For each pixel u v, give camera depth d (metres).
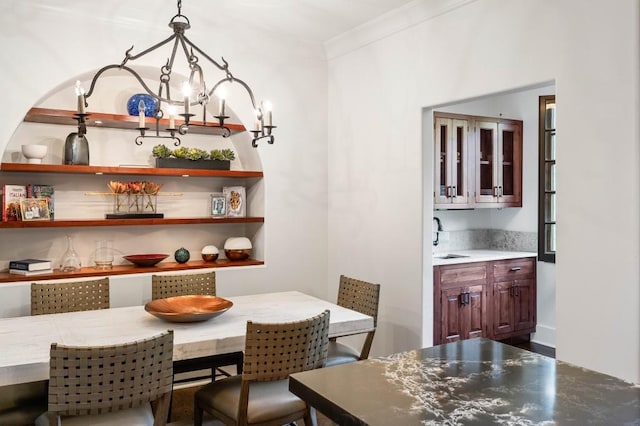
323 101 4.59
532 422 1.23
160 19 3.77
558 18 2.74
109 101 4.03
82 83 3.88
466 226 5.44
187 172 4.03
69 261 3.80
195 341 2.40
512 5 2.98
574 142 2.67
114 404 1.99
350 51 4.30
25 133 3.79
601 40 2.55
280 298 3.43
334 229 4.56
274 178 4.36
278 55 4.35
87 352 1.90
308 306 3.18
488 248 5.51
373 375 1.56
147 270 3.86
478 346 1.88
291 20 3.89
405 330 3.80
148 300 3.84
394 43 3.85
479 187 5.00
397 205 3.86
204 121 2.83
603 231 2.55
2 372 2.05
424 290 3.68
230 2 3.54
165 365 2.10
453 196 4.81
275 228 4.37
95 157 4.03
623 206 2.47
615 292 2.51
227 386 2.55
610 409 1.30
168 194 4.32
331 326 2.77
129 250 4.20
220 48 4.10
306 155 4.51
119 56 3.73
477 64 3.21
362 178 4.21
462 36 3.30
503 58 3.04
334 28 4.08
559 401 1.36
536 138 5.12
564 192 2.72
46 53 3.51
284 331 2.27
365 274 4.19
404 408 1.32
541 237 5.03
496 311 4.77
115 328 2.62
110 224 3.77
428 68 3.56
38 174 3.84
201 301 3.05
